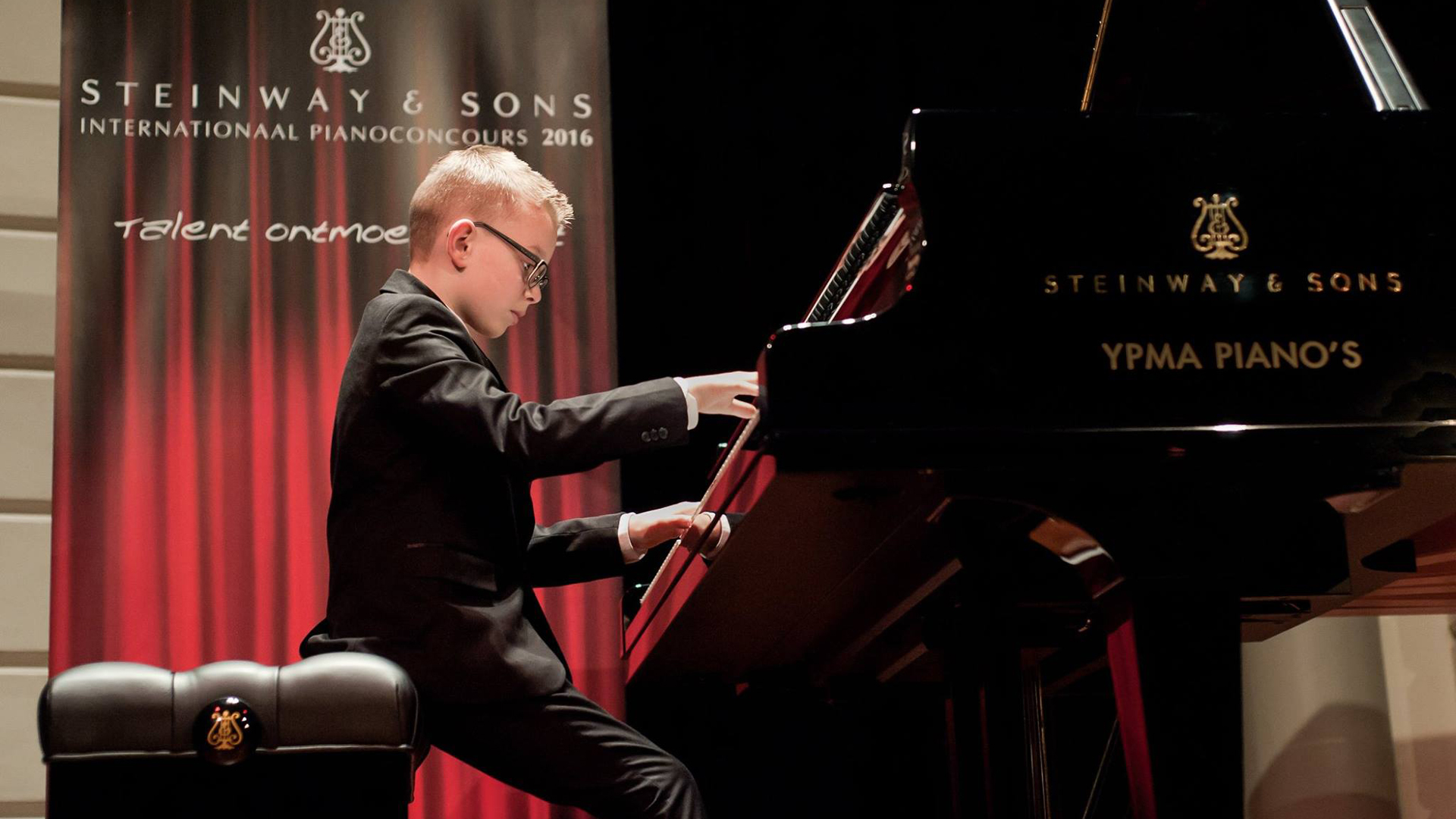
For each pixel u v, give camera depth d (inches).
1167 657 57.5
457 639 74.0
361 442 77.0
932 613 85.9
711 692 132.7
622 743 74.4
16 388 143.3
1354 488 57.2
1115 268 56.4
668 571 87.7
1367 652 130.4
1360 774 127.2
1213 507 58.5
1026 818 78.7
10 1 152.3
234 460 133.3
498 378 82.1
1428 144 58.4
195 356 134.6
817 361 54.2
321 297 137.8
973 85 158.2
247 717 67.7
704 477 145.7
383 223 140.3
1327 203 57.8
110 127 137.5
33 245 147.3
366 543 76.0
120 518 130.6
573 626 133.6
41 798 135.3
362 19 143.7
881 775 137.7
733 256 152.6
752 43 157.4
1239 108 126.5
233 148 139.1
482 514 77.8
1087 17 159.5
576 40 146.6
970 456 53.9
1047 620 85.1
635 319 150.5
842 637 99.0
